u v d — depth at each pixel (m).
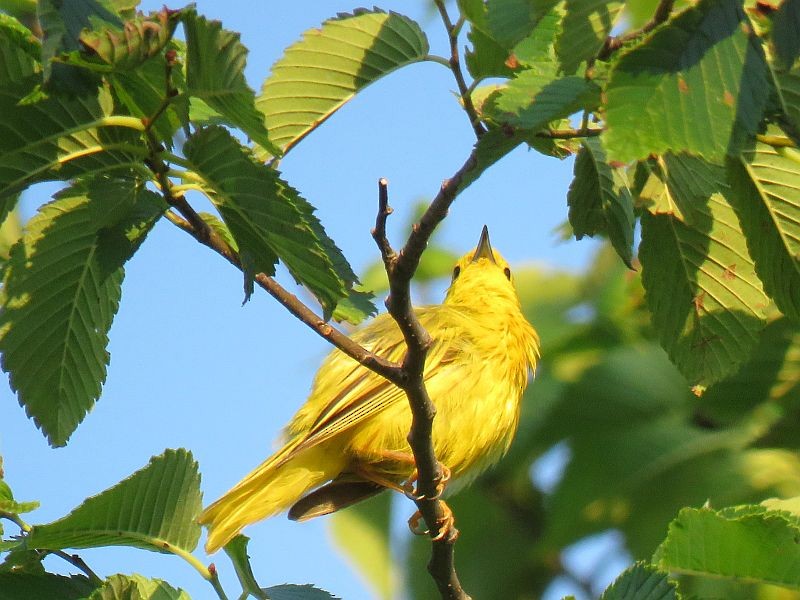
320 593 8.87
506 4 7.20
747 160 8.30
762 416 14.88
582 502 15.13
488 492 16.77
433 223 7.52
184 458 8.46
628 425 15.30
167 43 6.43
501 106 6.81
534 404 15.69
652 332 15.89
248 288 7.38
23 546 8.36
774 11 6.46
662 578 8.16
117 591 8.12
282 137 8.63
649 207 8.87
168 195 7.20
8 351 8.37
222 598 8.55
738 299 9.34
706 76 5.86
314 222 7.32
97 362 8.63
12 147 6.75
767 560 8.30
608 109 5.84
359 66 8.53
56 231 7.98
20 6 8.80
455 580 10.28
